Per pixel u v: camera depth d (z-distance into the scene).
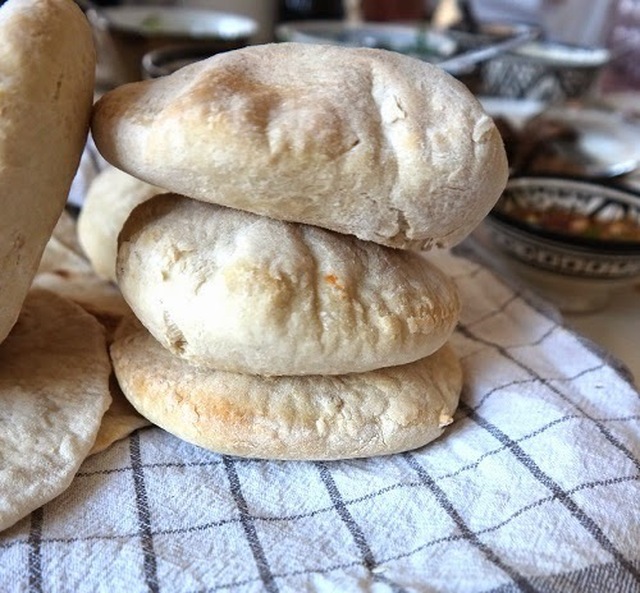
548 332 0.29
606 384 0.26
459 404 0.26
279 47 0.22
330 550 0.20
